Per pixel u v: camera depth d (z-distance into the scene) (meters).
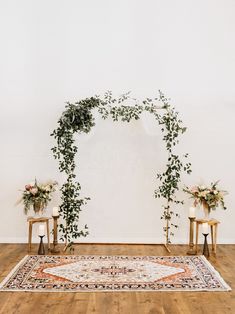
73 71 5.70
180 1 5.70
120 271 4.27
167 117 5.60
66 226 5.46
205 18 5.69
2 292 3.65
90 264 4.52
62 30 5.70
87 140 5.69
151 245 5.58
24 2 5.70
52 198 5.71
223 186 5.71
